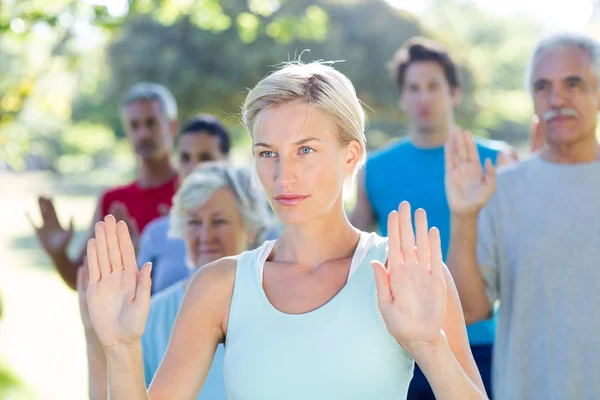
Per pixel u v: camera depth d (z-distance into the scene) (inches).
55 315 419.5
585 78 115.5
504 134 962.1
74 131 1358.3
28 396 258.1
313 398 69.2
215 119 187.0
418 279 66.2
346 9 754.8
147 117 185.0
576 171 116.2
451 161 110.0
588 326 110.8
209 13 245.3
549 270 113.6
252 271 74.3
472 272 110.6
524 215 117.0
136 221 184.9
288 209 71.1
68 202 1082.1
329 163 71.1
